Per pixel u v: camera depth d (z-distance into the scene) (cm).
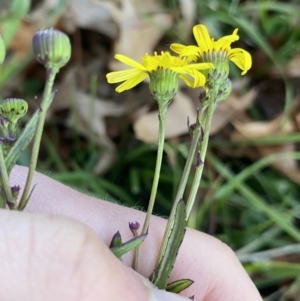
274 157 18
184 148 18
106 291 7
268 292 17
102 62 20
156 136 18
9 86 19
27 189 7
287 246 17
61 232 7
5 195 7
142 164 19
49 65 7
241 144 18
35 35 7
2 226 7
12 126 7
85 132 19
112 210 13
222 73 8
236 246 17
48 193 13
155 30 19
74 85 19
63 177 17
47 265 7
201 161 8
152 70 7
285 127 18
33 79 20
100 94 19
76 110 19
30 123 8
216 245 13
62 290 7
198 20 20
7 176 7
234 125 18
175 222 8
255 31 20
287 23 20
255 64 20
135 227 9
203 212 17
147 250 12
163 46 20
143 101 19
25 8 17
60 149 19
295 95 19
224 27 20
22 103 7
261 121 20
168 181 18
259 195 19
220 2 21
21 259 7
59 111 19
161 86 7
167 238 8
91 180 18
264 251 17
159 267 8
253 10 21
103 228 12
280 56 20
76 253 7
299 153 18
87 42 20
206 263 12
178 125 18
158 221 12
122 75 8
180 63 7
